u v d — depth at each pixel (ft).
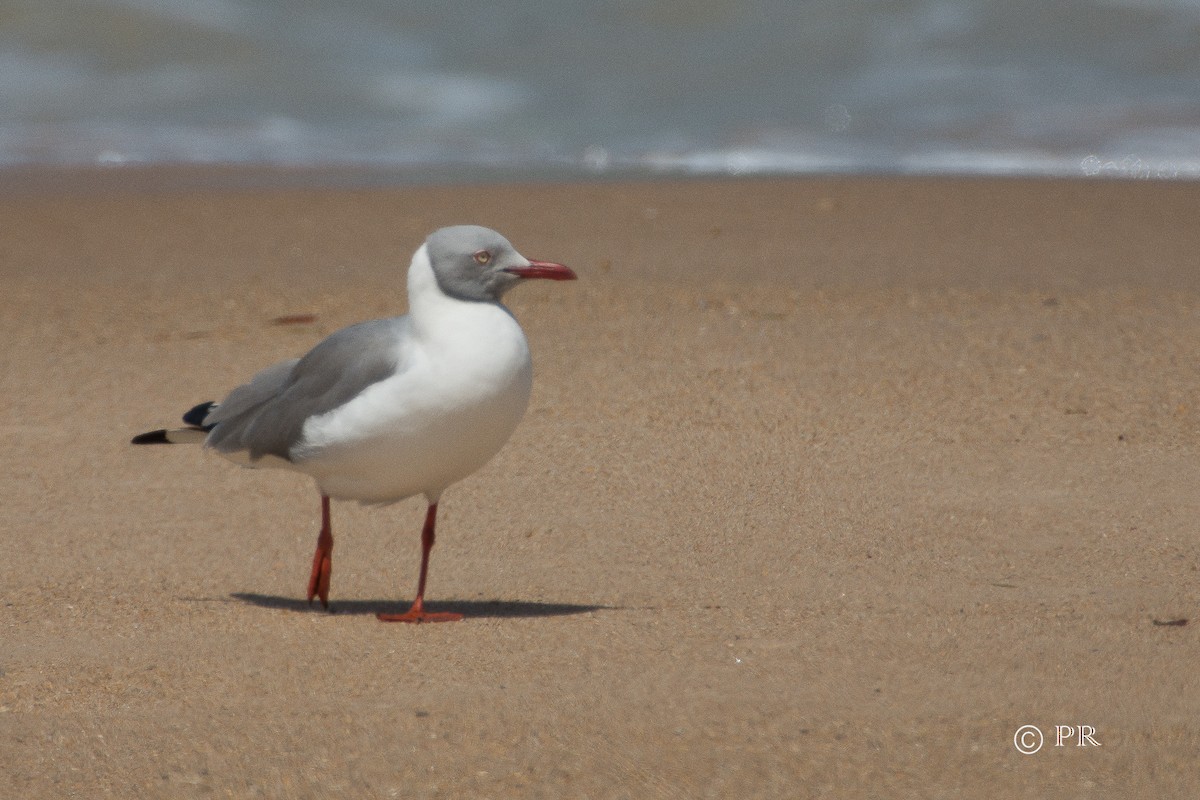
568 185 80.89
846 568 33.73
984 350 50.65
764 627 30.12
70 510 38.68
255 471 41.78
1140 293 58.44
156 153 88.58
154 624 30.96
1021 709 26.14
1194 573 32.89
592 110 100.73
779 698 26.63
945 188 79.51
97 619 31.30
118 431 44.65
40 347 52.70
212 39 109.81
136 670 28.45
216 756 25.02
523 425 44.14
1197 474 39.40
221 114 98.12
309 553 36.06
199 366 50.49
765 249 66.23
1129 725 25.52
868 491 38.65
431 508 31.55
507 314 29.94
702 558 34.65
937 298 57.62
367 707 26.58
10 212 73.20
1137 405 44.93
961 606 31.22
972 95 101.60
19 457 42.50
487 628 30.32
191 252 66.28
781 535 35.94
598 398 46.37
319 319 55.72
